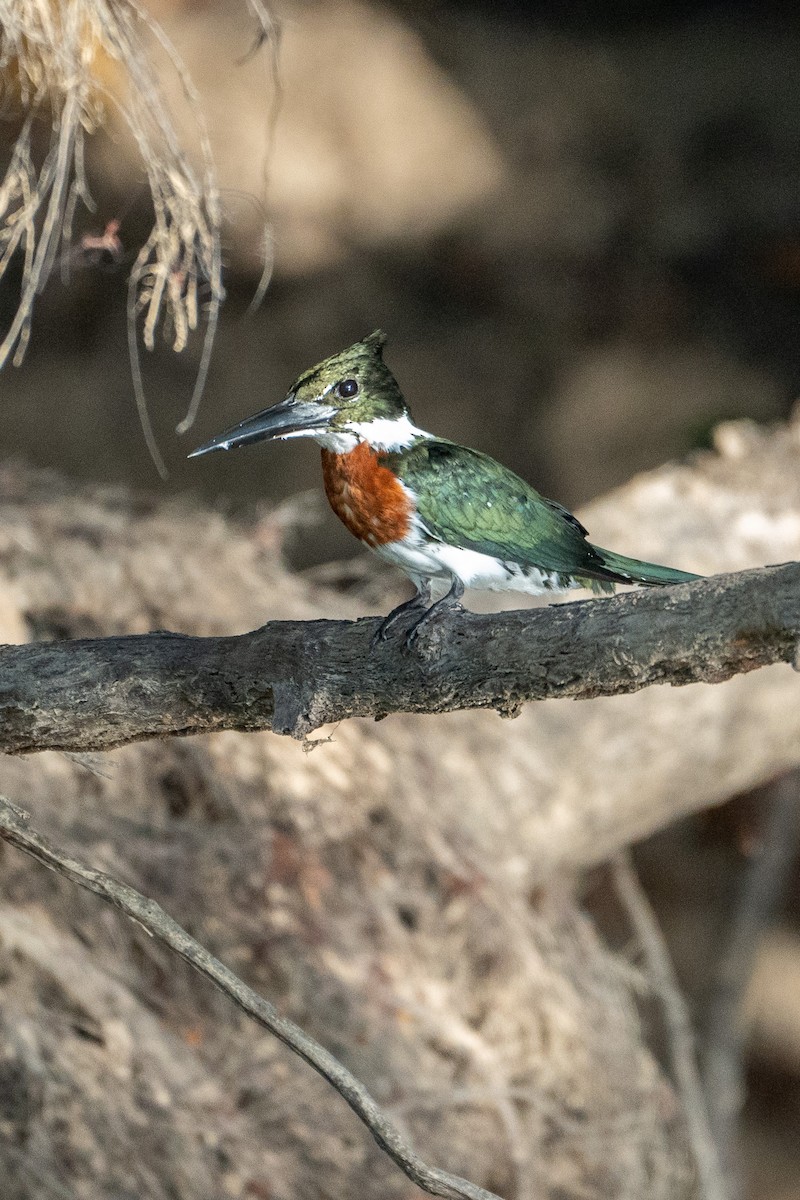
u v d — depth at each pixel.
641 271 23.27
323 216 23.00
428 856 9.74
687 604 4.54
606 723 10.91
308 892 9.18
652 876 15.47
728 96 26.14
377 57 25.28
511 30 26.97
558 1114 9.23
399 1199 8.28
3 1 5.93
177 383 20.22
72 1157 7.46
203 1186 7.73
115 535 10.16
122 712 5.36
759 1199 15.05
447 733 10.58
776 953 16.36
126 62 6.06
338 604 11.12
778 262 23.30
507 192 24.23
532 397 21.33
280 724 5.14
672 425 20.95
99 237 6.37
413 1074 8.84
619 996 10.59
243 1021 8.66
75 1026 7.98
